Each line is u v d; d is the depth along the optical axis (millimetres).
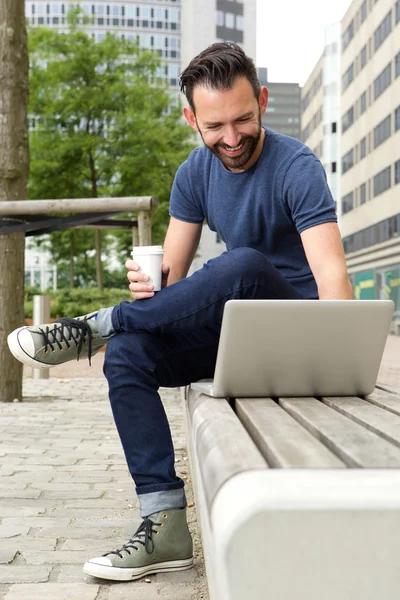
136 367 2201
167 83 24531
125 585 2242
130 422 2240
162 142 22203
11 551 2590
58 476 3854
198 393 2045
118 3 74938
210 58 2207
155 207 6930
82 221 7113
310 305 1798
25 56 7496
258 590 872
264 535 864
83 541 2719
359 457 1040
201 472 1227
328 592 873
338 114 47469
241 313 1767
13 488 3574
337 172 47875
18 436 5145
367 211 40062
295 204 2355
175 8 75938
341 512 858
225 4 70062
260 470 922
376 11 37312
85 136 21531
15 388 7305
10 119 7371
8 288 7258
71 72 21359
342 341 1872
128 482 3715
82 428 5523
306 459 1031
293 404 1740
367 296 40188
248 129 2240
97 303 20844
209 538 1066
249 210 2506
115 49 21797
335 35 47469
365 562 866
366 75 39625
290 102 96875
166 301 2121
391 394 1990
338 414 1526
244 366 1846
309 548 866
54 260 35281
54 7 75250
